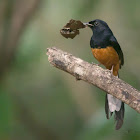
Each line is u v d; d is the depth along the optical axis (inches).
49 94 614.2
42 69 579.2
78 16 530.3
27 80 581.0
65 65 301.9
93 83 296.5
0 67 489.4
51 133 617.6
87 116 585.9
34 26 539.5
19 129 581.0
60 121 626.2
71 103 612.4
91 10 519.5
